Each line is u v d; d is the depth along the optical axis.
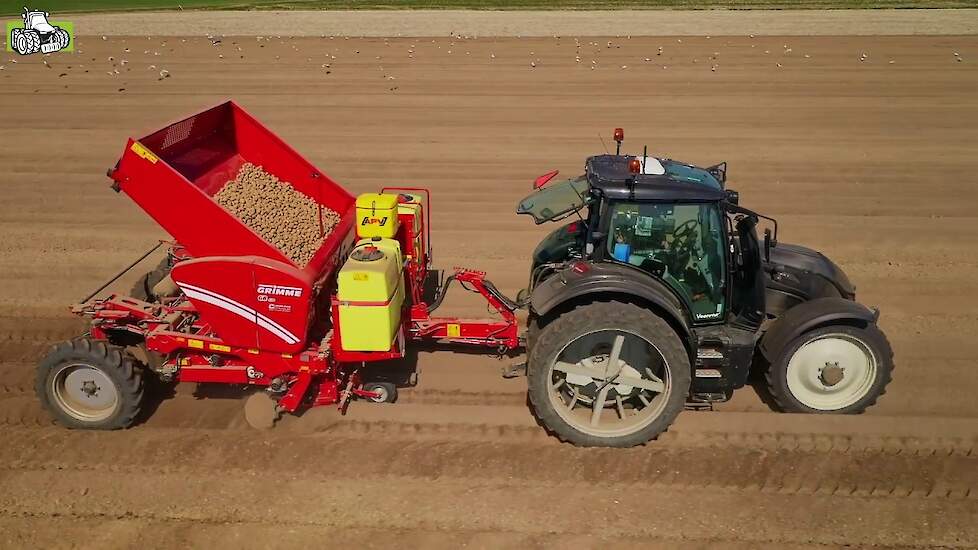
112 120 15.31
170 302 6.67
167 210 5.73
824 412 6.16
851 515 5.15
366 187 11.69
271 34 25.52
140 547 4.88
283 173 7.22
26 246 9.73
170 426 6.09
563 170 12.48
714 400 6.03
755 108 16.19
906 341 7.48
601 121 15.27
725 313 5.98
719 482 5.46
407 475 5.53
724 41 23.84
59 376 5.89
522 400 6.47
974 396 6.54
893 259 9.39
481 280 6.47
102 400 6.00
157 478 5.50
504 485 5.44
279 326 5.77
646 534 4.99
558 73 19.42
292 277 5.61
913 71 19.52
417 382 6.72
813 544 4.91
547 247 6.55
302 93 17.44
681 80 18.64
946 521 5.10
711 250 5.81
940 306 8.21
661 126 14.91
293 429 6.02
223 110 7.06
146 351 6.35
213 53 22.08
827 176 12.29
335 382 6.05
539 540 4.93
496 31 26.09
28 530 5.02
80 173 12.45
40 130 14.67
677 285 5.91
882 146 13.77
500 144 13.88
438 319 6.61
